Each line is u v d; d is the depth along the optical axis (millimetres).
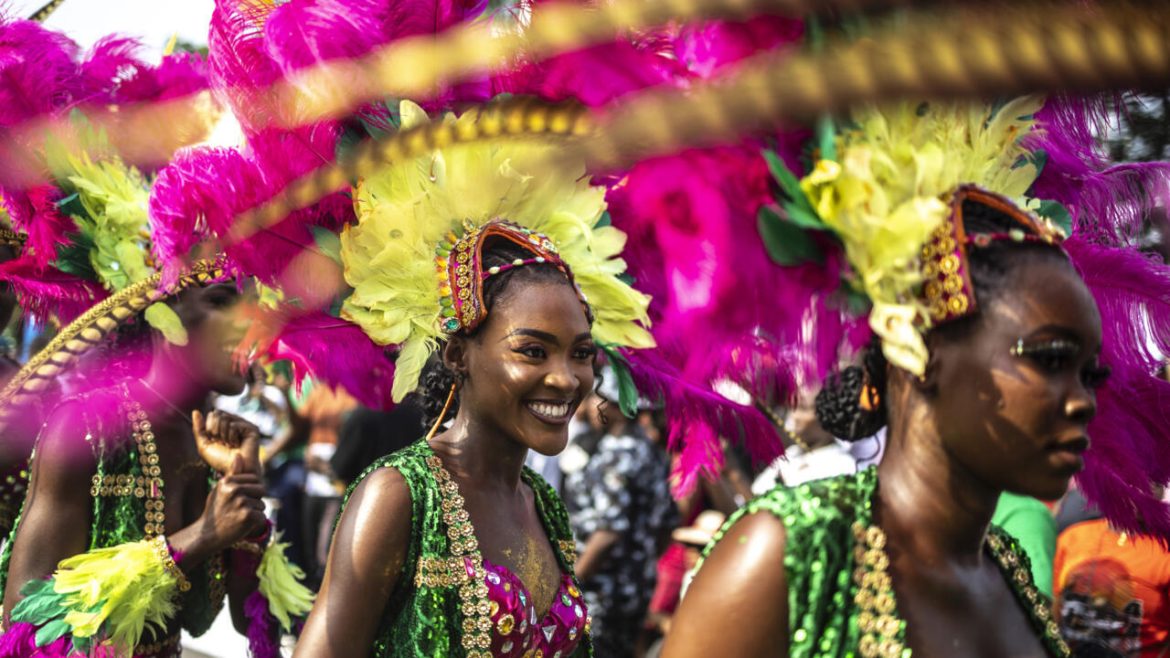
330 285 2227
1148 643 3131
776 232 1394
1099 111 1722
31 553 2473
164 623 2605
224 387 2670
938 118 1421
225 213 2061
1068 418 1290
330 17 1835
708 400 2391
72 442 2508
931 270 1333
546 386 2021
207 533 2508
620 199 2195
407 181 2129
